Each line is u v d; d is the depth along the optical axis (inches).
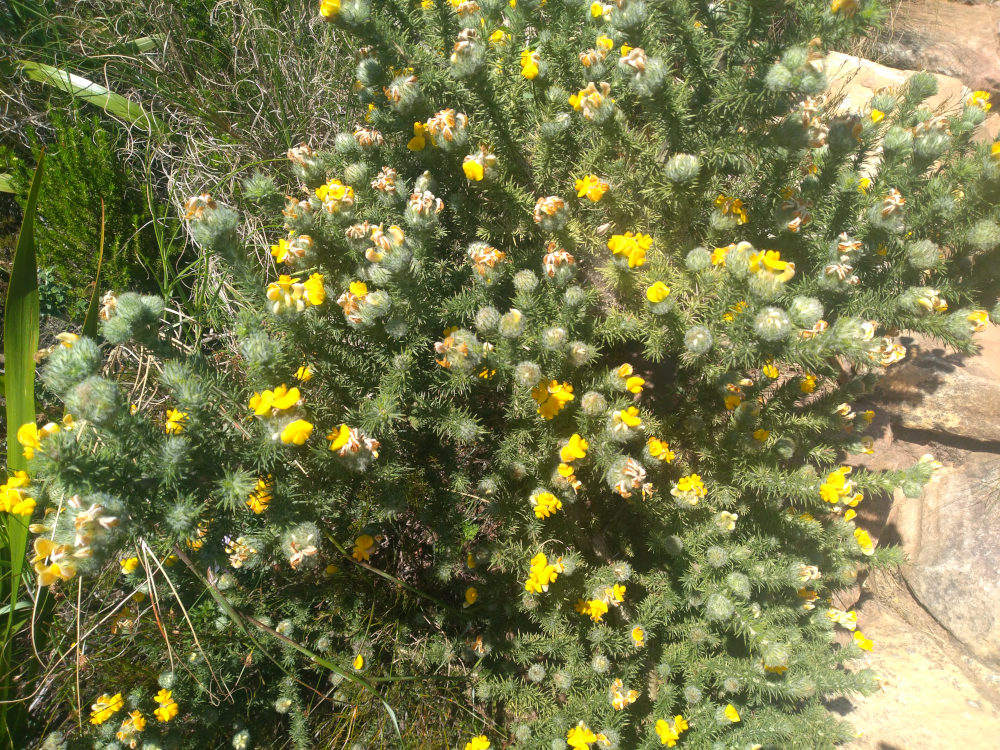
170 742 21.5
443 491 22.5
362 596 23.7
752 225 21.9
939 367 27.4
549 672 23.4
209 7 28.1
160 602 22.5
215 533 17.1
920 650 27.9
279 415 16.6
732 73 19.5
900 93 27.1
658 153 21.6
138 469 15.9
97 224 25.6
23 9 27.4
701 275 20.2
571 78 22.3
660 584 23.1
